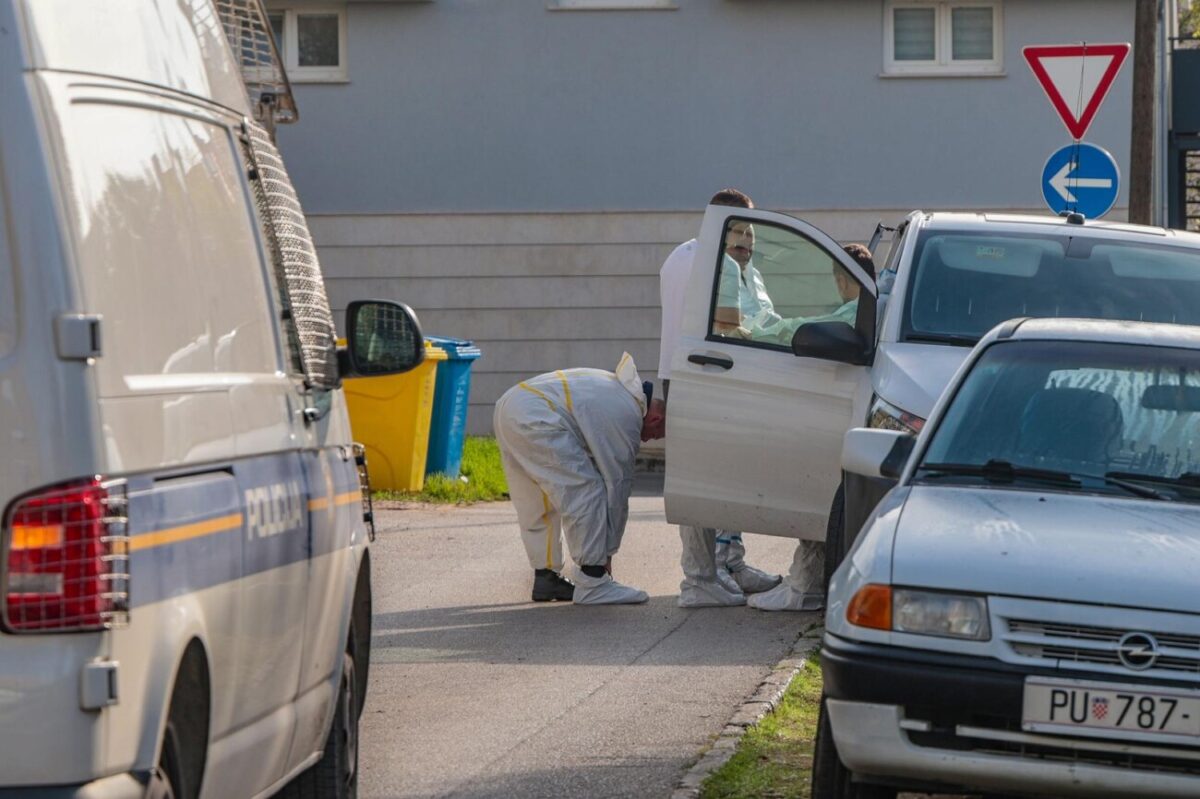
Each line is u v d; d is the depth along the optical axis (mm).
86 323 9320
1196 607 12344
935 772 12375
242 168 12867
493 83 54344
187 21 12234
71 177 9570
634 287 54531
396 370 15367
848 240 54031
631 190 54375
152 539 9781
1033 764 12188
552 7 54156
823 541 24125
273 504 12133
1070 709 12164
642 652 22625
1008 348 16031
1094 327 16344
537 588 26656
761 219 24438
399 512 37344
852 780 12938
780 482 24109
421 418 39750
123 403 9633
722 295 24578
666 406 24719
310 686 13359
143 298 10227
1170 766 12062
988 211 53625
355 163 54719
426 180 54688
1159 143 52531
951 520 13633
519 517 26719
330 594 13852
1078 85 30422
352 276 54969
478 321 54875
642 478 47812
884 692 12492
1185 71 53938
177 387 10453
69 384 9266
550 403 26172
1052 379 15641
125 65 10672
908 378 21078
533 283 54719
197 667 10547
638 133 54312
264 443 12070
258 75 16422
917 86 53562
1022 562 12758
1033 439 15117
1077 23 53125
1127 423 15195
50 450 9195
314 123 54719
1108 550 13008
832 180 53938
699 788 15555
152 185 10742
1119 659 12273
